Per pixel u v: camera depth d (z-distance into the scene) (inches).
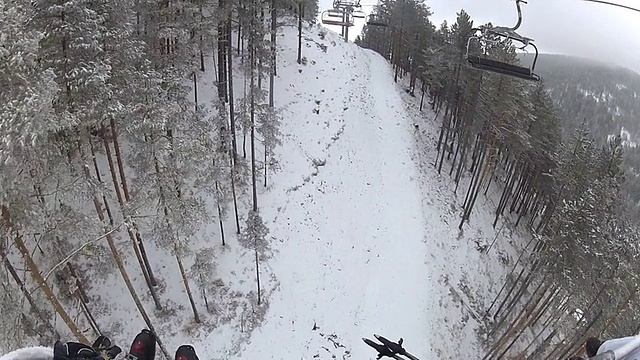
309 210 1112.8
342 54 1802.4
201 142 730.2
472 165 1523.1
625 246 835.4
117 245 837.8
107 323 803.4
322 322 935.7
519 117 1226.6
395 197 1269.7
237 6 882.1
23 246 509.4
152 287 834.2
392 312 994.1
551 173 1378.0
